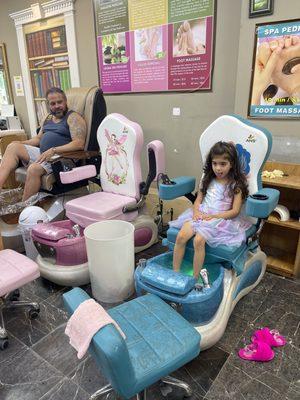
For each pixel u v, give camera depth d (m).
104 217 1.95
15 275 1.43
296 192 2.07
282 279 1.95
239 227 1.62
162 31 2.51
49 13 3.19
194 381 1.26
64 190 2.50
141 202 2.22
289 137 1.99
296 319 1.60
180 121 2.67
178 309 1.31
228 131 1.69
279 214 1.94
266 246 2.27
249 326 1.56
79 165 2.56
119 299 1.74
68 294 0.97
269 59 1.92
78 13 2.98
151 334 1.09
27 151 2.70
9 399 1.20
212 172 1.77
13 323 1.62
